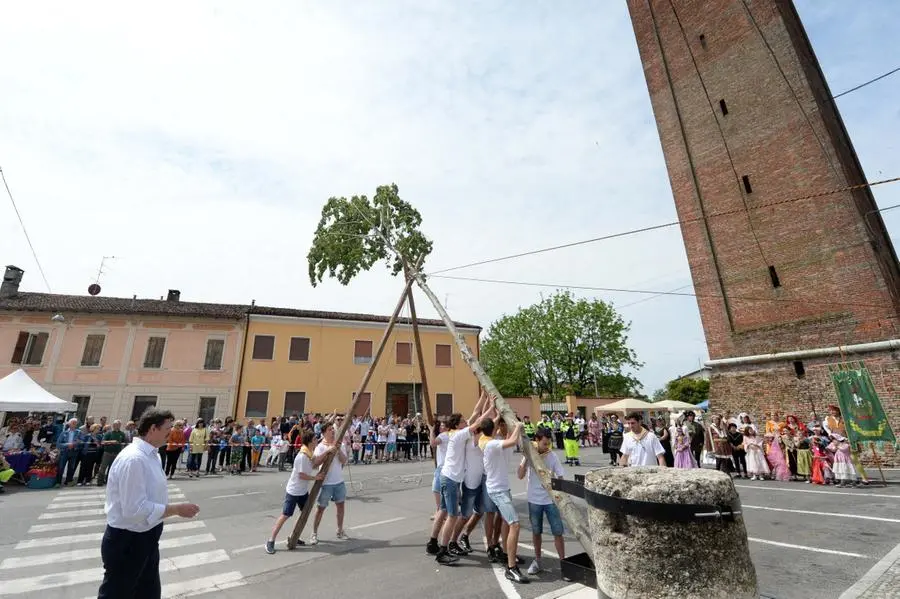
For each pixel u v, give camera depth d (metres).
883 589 4.82
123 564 3.41
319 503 7.70
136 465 3.51
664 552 2.62
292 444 17.58
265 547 7.27
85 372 25.03
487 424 6.89
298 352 28.95
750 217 20.06
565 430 22.41
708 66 22.59
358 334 30.50
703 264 21.39
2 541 7.59
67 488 12.96
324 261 12.67
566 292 46.69
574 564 4.91
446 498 6.57
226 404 26.56
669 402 28.36
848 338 16.59
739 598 2.53
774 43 20.30
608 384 45.34
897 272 19.70
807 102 18.92
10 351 24.31
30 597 5.27
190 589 5.47
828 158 18.03
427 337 32.03
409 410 30.34
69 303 26.81
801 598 4.85
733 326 19.97
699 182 22.17
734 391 19.53
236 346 27.64
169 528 8.53
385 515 9.60
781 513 8.84
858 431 14.31
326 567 6.24
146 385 25.61
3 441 14.12
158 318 26.72
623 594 2.74
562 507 5.16
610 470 3.30
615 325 45.22
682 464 12.56
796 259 18.41
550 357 45.06
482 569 6.11
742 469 14.34
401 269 12.52
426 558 6.62
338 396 28.98
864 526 7.62
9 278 27.61
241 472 16.72
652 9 25.48
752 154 20.39
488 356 48.94
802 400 17.41
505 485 6.04
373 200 12.87
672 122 23.64
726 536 2.61
